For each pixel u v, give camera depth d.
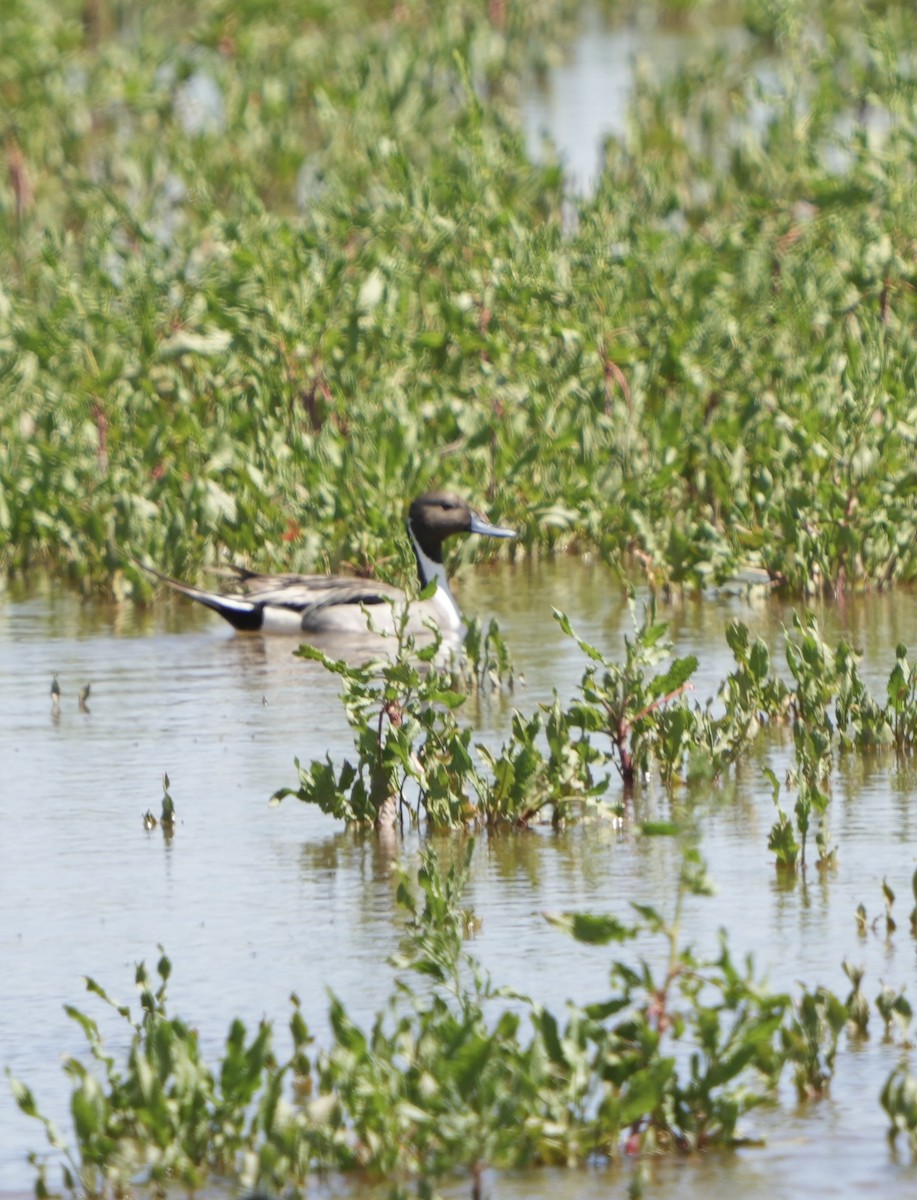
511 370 19.33
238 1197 7.37
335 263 19.47
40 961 9.37
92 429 19.38
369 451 17.80
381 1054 7.75
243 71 32.38
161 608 17.00
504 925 9.57
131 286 20.58
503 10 39.75
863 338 19.20
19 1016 8.80
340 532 17.42
